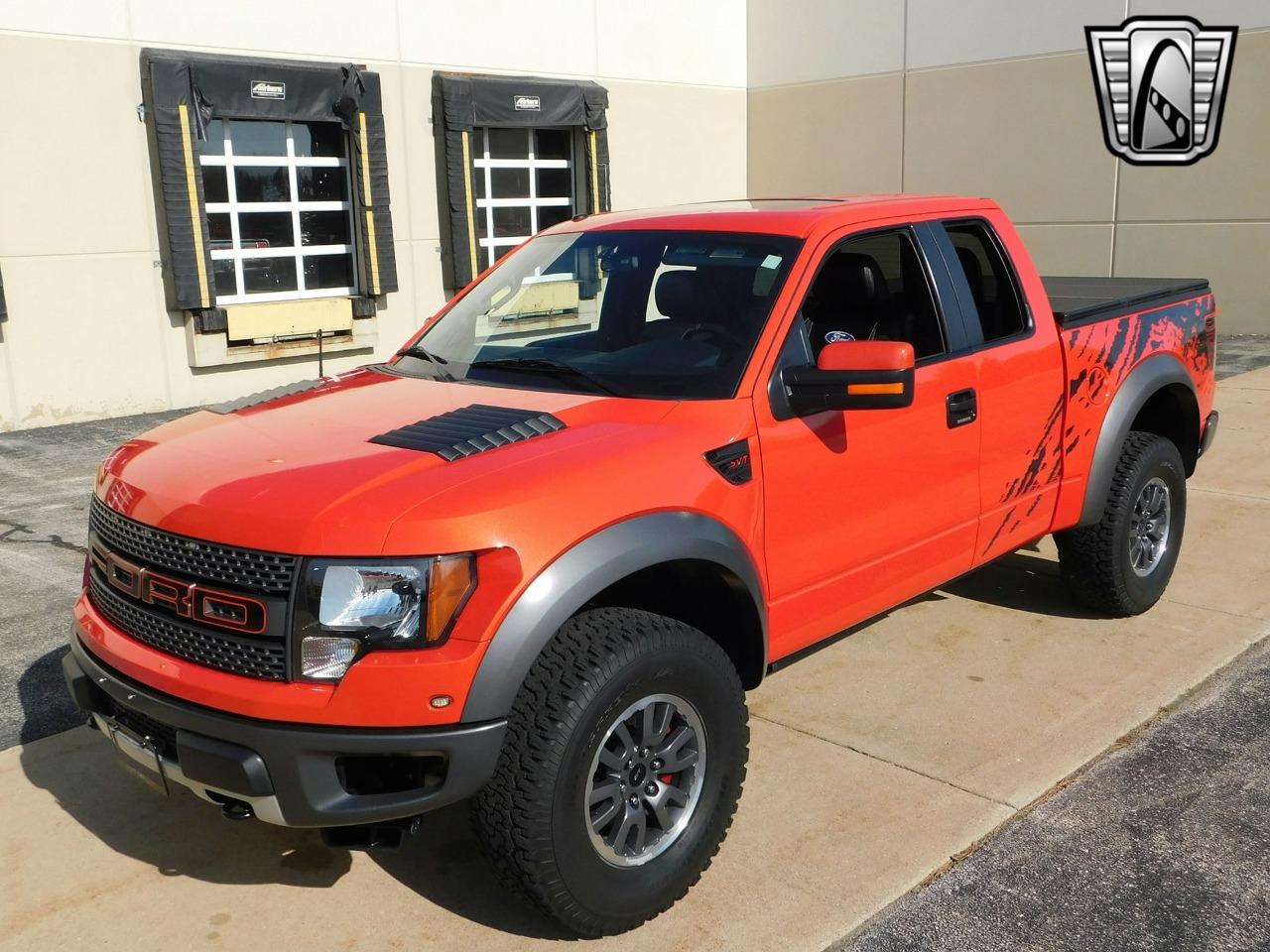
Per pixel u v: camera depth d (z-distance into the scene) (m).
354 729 2.60
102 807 3.63
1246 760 3.80
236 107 10.67
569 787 2.71
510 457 2.90
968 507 4.12
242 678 2.69
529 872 2.71
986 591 5.50
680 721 3.04
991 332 4.32
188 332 10.89
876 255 3.96
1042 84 14.05
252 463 2.97
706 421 3.22
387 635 2.61
